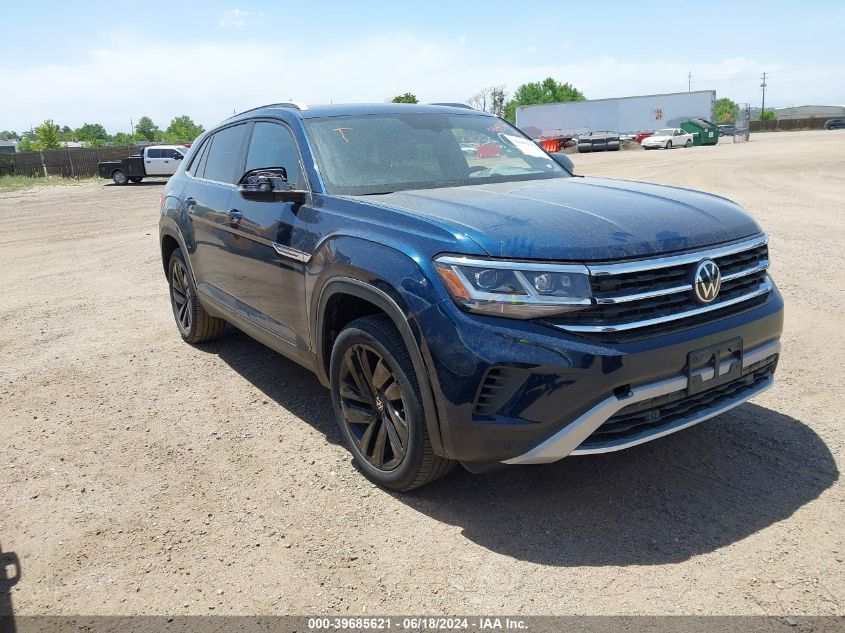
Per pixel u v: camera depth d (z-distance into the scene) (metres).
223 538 3.14
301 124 4.18
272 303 4.18
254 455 3.92
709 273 3.00
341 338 3.48
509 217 3.05
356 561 2.93
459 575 2.80
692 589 2.63
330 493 3.48
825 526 2.97
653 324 2.86
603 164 28.52
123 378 5.25
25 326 6.80
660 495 3.28
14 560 3.05
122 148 39.34
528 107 54.47
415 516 3.23
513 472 3.57
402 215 3.22
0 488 3.67
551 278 2.76
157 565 2.97
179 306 6.07
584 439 2.80
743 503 3.18
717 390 3.17
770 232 9.91
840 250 8.45
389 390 3.29
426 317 2.93
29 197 25.80
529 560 2.86
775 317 3.32
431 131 4.42
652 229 3.01
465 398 2.85
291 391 4.86
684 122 47.69
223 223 4.71
